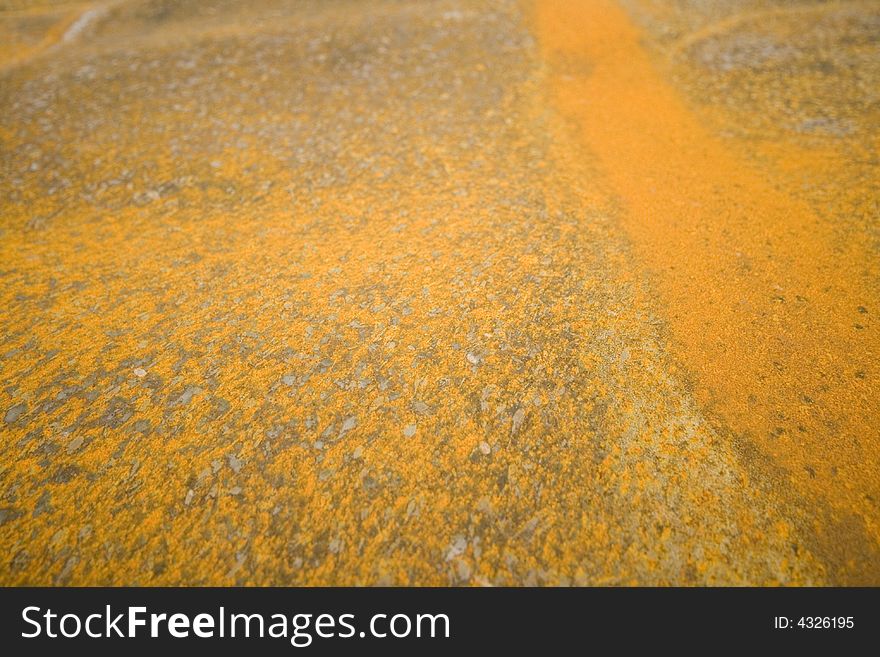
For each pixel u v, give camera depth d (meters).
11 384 5.93
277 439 5.22
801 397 5.17
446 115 11.26
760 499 4.50
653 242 7.50
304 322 6.60
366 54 13.38
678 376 5.52
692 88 11.80
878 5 13.36
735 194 8.44
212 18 17.05
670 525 4.43
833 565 4.12
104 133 11.13
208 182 9.76
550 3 15.86
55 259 8.11
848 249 6.95
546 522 4.52
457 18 14.83
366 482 4.86
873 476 4.52
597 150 9.98
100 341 6.50
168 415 5.50
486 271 7.17
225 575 4.38
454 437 5.14
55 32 17.08
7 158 10.54
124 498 4.80
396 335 6.29
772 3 14.83
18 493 4.86
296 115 11.48
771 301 6.27
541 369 5.72
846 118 9.80
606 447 4.97
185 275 7.61
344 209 8.82
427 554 4.41
